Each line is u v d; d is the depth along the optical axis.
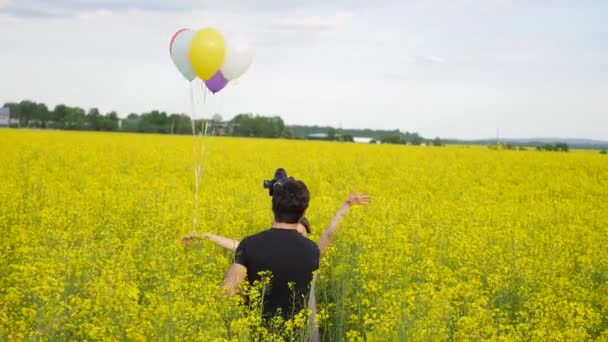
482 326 5.09
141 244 7.84
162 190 13.72
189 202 11.66
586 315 5.58
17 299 5.03
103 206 10.84
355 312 6.11
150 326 4.67
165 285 5.71
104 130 83.88
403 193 17.50
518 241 9.08
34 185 13.93
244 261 5.54
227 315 5.11
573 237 9.93
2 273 6.40
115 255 6.68
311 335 5.52
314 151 36.62
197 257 7.18
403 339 4.82
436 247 8.56
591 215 12.87
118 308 4.88
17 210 10.09
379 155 34.66
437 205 13.77
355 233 8.45
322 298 7.05
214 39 9.27
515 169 27.48
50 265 5.68
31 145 32.56
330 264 7.28
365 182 20.95
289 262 5.46
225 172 22.84
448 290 5.62
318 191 18.44
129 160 24.98
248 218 10.13
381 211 11.46
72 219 9.52
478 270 7.29
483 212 12.72
